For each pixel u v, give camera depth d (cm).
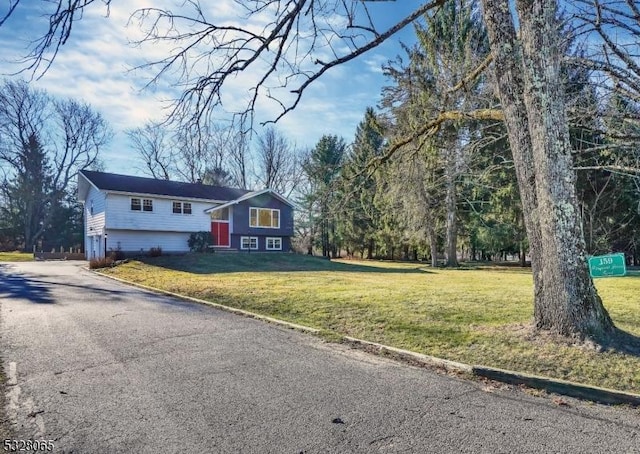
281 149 3556
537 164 481
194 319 709
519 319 601
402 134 880
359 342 549
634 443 280
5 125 3278
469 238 2834
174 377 411
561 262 470
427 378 415
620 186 1944
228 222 2647
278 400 354
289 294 921
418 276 1588
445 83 838
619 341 446
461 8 807
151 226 2284
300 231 2994
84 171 2398
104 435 287
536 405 348
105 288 1166
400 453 265
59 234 4066
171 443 277
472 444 278
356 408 338
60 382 393
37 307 823
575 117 776
